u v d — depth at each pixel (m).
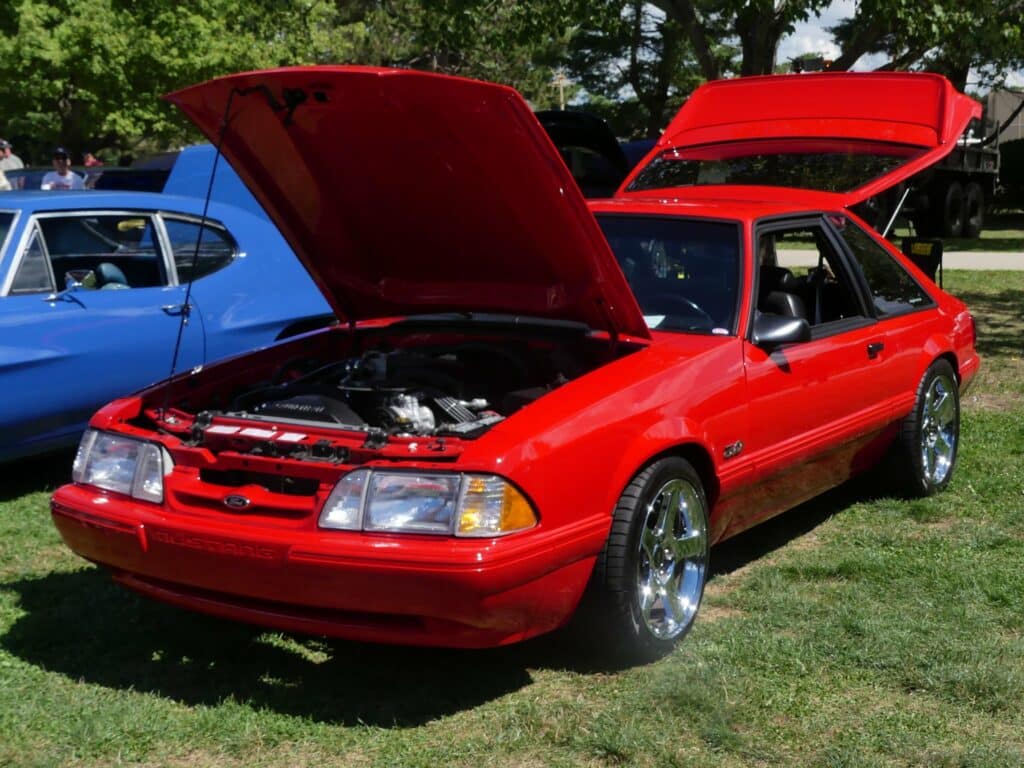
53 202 6.54
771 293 5.26
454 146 4.18
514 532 3.73
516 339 5.05
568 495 3.89
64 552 5.55
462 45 18.69
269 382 4.97
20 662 4.29
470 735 3.73
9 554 5.49
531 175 4.14
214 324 7.00
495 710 3.91
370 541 3.69
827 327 5.44
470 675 4.19
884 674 4.16
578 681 4.14
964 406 8.45
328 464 3.84
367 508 3.73
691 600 4.50
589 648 4.22
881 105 7.50
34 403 6.23
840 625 4.56
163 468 4.13
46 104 26.27
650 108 39.56
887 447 6.08
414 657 4.35
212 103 4.30
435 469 3.73
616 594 4.07
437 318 5.34
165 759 3.59
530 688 4.08
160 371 6.75
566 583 3.93
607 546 4.07
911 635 4.44
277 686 4.10
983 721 3.84
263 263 7.38
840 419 5.42
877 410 5.73
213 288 7.07
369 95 3.99
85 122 25.23
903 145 7.29
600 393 4.15
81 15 23.16
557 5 17.34
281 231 5.02
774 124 7.78
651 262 5.23
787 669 4.19
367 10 37.84
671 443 4.27
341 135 4.34
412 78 3.82
